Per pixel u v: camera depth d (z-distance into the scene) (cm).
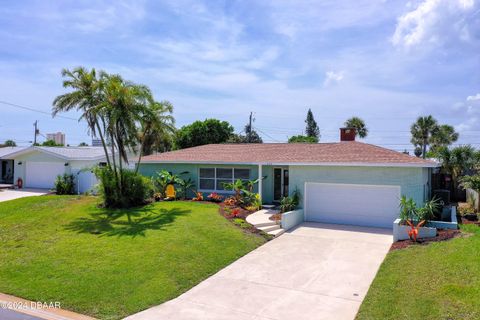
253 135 5225
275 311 796
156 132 2383
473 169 2264
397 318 703
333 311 789
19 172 3178
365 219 1631
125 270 1027
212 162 2162
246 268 1081
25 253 1214
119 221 1628
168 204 2036
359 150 1878
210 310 805
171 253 1159
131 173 2045
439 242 1170
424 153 4631
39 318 767
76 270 1037
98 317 774
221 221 1584
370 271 1031
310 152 2017
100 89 1947
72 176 2791
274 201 2130
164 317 772
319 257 1171
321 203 1725
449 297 744
